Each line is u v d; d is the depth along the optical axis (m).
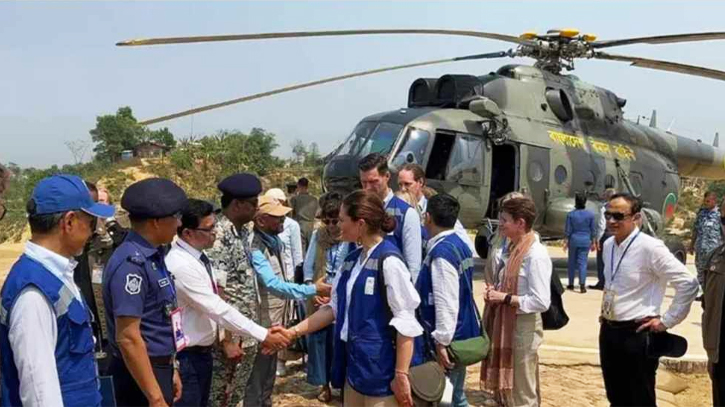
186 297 3.87
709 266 4.39
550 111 12.87
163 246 3.53
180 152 36.72
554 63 12.84
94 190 5.21
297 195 10.67
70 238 2.76
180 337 3.54
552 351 7.68
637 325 4.57
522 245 4.89
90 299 4.97
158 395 3.26
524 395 4.91
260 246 4.99
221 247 4.32
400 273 3.51
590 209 12.29
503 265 5.11
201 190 33.88
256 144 38.78
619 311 4.64
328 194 5.64
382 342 3.54
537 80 12.77
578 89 13.47
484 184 11.65
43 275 2.65
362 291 3.58
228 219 4.42
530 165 12.11
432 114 11.30
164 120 9.52
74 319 2.71
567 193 12.80
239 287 4.38
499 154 12.38
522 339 4.87
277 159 43.59
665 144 15.75
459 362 4.32
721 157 17.52
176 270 3.84
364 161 5.00
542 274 4.75
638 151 14.62
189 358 3.94
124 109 61.47
